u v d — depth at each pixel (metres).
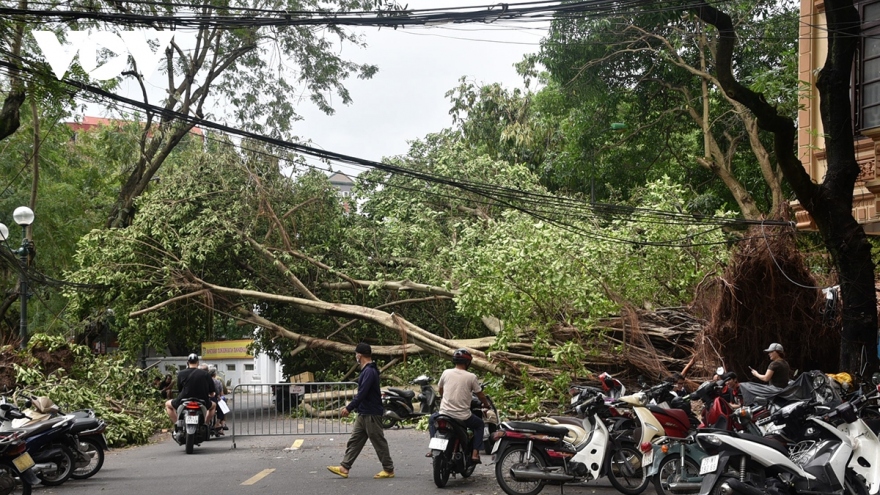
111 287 21.22
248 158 21.44
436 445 9.36
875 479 7.67
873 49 12.66
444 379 9.88
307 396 16.03
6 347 16.41
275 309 22.38
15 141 26.52
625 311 15.01
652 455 8.39
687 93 23.30
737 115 22.33
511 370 15.63
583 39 22.39
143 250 21.41
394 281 19.89
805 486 7.11
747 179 25.28
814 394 9.22
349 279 20.50
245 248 21.06
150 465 12.23
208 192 20.94
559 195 23.38
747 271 13.82
